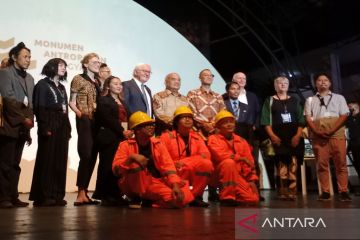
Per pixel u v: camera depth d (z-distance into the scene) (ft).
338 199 13.65
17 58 11.40
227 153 11.81
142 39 21.77
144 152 11.05
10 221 7.08
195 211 9.19
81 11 20.57
